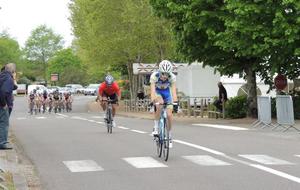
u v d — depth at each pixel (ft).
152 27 129.49
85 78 401.70
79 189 29.86
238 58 86.02
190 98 116.16
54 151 47.03
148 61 153.48
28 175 34.86
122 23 139.23
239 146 47.44
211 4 76.84
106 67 175.94
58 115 129.90
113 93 64.95
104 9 139.74
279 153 42.50
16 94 339.16
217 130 65.67
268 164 36.81
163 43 131.44
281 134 58.39
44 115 131.44
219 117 92.68
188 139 53.98
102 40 142.72
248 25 71.56
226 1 72.49
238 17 71.67
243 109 89.35
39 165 38.99
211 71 123.65
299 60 80.48
